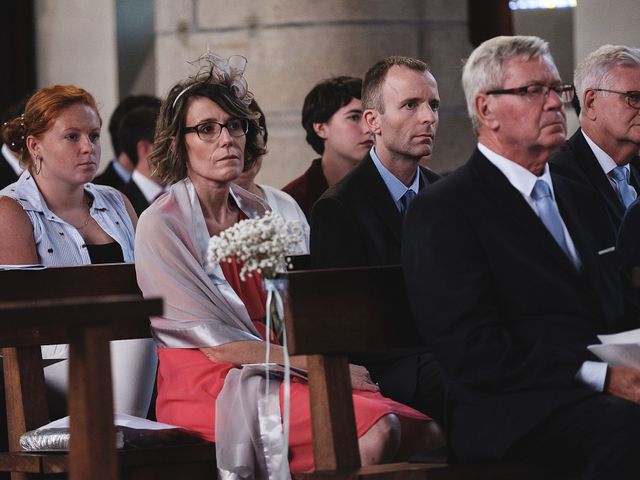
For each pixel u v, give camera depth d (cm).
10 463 1300
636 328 1196
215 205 1445
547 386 1077
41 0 3319
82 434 933
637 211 1232
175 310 1363
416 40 2303
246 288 1420
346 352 1135
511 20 2372
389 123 1459
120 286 1404
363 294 1146
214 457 1300
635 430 1041
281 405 1274
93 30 3272
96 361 930
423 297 1114
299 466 1269
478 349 1083
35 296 1358
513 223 1140
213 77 1448
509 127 1165
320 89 1858
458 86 2338
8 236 1593
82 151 1627
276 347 1348
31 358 1356
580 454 1060
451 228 1121
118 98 3256
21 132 1631
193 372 1344
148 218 1391
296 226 1208
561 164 1541
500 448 1073
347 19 2278
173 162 1445
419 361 1346
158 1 2431
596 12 2739
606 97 1541
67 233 1630
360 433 1223
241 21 2333
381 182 1436
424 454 1146
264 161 2334
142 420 1329
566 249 1182
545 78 1167
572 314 1138
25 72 3312
